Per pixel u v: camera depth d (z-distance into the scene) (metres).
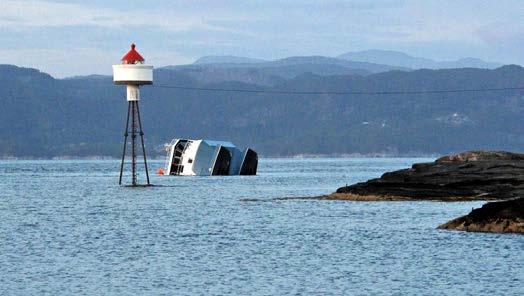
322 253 182.38
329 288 144.88
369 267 164.00
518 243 187.75
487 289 143.38
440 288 144.38
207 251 186.25
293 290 143.38
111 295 140.12
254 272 159.25
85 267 164.88
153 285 147.50
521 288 143.75
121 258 176.25
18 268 163.50
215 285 147.50
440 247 186.38
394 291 142.38
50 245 197.00
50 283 149.25
